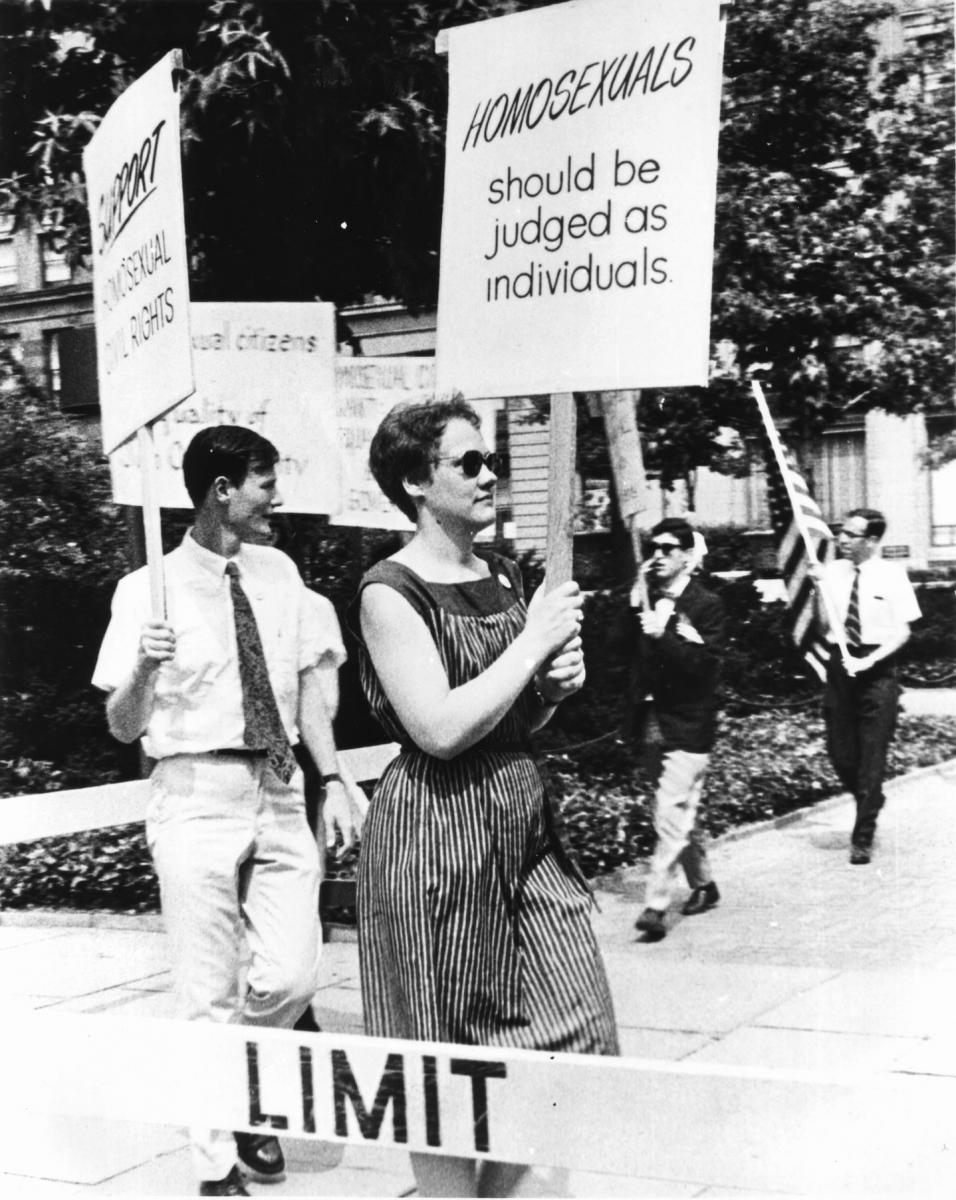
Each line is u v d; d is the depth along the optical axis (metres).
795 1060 3.69
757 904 5.08
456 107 3.01
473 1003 2.71
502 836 2.72
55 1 5.89
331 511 4.87
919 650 6.32
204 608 3.47
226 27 5.38
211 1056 3.32
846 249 5.39
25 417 8.02
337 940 5.53
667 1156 2.82
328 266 6.33
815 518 5.69
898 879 5.17
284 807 3.50
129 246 3.60
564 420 2.84
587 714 6.52
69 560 8.17
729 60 5.20
